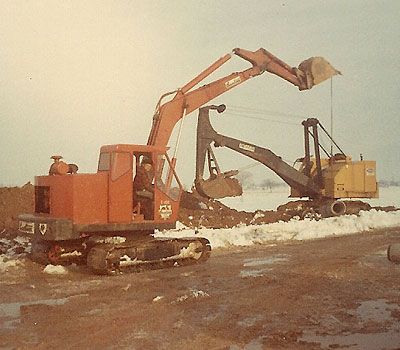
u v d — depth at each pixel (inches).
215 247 683.4
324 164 1088.2
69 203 470.0
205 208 992.2
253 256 597.6
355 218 962.1
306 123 1057.5
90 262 466.9
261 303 358.0
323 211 1021.8
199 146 860.0
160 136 792.3
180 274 475.8
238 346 263.7
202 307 347.3
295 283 428.8
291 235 801.6
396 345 265.6
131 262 479.2
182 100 818.8
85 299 370.6
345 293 389.4
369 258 565.6
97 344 266.4
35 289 406.0
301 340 274.2
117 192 485.1
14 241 663.1
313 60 945.5
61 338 277.0
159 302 360.8
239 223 965.8
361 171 1036.5
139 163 512.7
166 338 277.1
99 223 477.1
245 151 935.7
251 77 902.4
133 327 298.5
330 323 307.3
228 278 453.4
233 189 866.8
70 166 506.6
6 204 869.8
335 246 682.8
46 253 509.0
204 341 272.1
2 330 292.5
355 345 265.7
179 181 525.3
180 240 524.7
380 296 378.9
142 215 501.7
